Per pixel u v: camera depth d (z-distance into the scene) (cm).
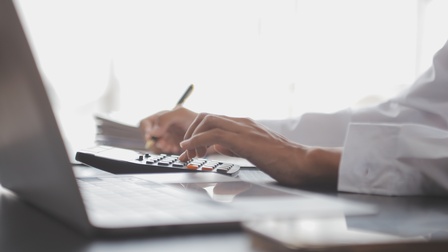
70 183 37
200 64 289
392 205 64
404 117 106
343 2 307
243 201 48
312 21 303
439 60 98
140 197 49
